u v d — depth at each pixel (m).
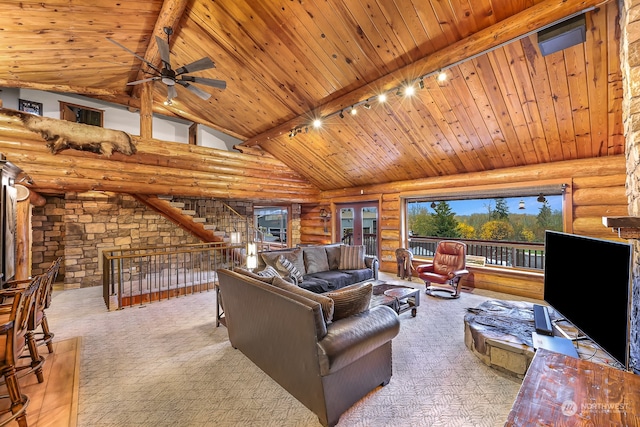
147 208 6.46
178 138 7.45
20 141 4.35
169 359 2.81
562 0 2.54
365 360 2.14
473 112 4.13
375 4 3.11
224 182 6.57
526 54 3.19
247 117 6.00
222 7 3.61
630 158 2.17
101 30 3.73
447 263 5.11
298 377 2.06
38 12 3.13
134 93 6.00
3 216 3.00
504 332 2.68
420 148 5.27
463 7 2.90
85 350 3.00
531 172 4.70
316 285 4.43
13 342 1.85
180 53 4.54
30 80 4.75
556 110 3.70
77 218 5.73
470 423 1.93
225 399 2.19
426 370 2.58
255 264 4.31
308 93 4.65
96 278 5.88
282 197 7.70
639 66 1.94
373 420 1.96
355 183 7.51
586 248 2.02
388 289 4.10
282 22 3.59
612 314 1.67
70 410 2.06
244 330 2.70
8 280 3.22
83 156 4.90
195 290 5.34
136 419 1.98
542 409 1.05
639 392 1.13
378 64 3.75
